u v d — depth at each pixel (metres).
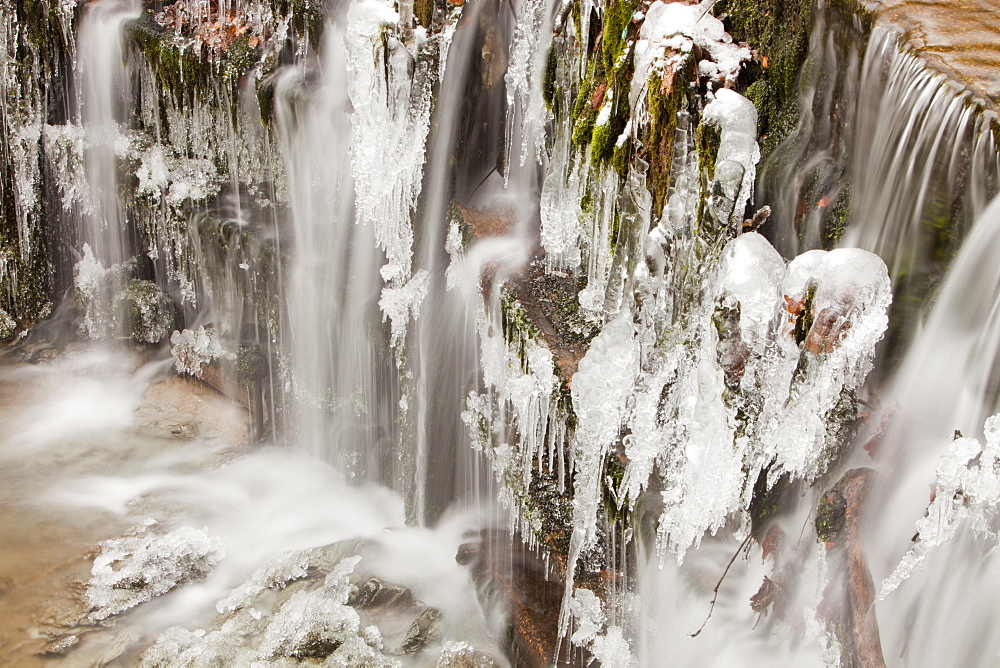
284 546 4.58
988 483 2.06
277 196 5.22
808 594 2.62
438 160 3.90
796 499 2.76
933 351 2.39
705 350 2.65
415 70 3.71
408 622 3.89
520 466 3.52
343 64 4.52
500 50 3.93
